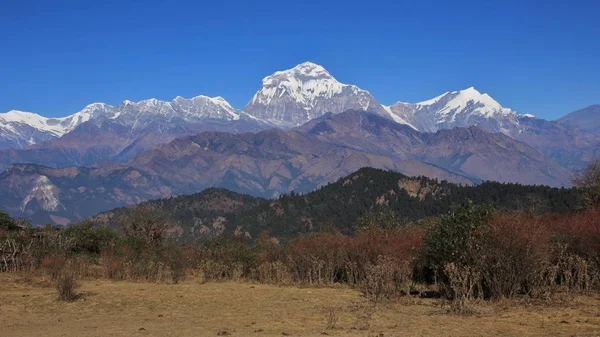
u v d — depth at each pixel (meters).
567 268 19.75
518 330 13.68
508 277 18.33
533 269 18.30
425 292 21.11
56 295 21.00
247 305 19.00
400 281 21.34
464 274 17.77
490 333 13.40
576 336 12.73
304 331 14.18
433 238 20.20
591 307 16.67
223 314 17.22
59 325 15.59
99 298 20.50
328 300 19.95
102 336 13.88
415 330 13.98
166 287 24.11
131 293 21.91
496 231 18.48
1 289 22.86
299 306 18.64
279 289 23.44
